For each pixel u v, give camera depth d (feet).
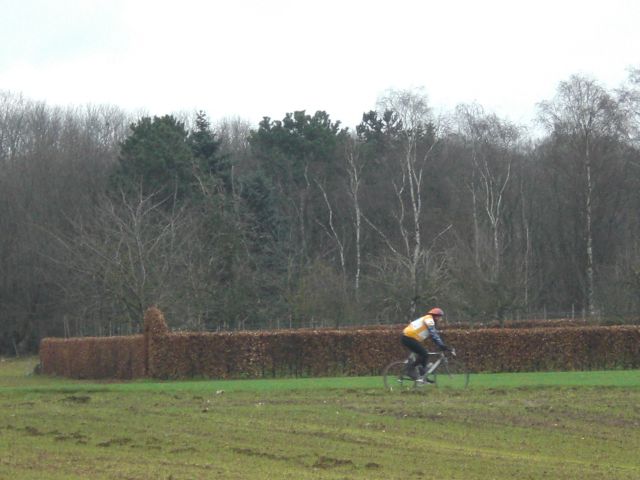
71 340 199.52
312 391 127.24
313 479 71.77
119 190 301.22
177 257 222.89
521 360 172.96
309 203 399.24
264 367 169.17
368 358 171.63
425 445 88.53
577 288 350.64
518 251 349.41
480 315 229.66
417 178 344.28
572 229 355.15
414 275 249.14
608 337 175.32
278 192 393.50
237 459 80.53
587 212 320.09
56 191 355.56
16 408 115.65
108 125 436.35
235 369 168.66
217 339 168.96
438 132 353.31
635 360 175.32
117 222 222.89
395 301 251.19
